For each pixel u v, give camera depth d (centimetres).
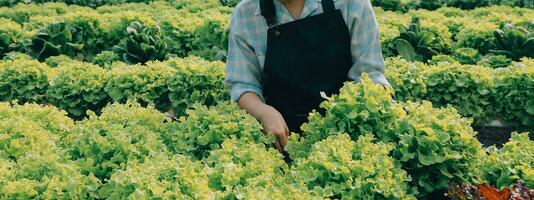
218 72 659
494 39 857
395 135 391
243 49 423
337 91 425
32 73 696
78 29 934
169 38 898
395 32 861
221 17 912
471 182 387
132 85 666
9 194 331
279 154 381
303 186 326
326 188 325
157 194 317
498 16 966
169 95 656
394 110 392
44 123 466
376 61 414
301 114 429
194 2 1294
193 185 325
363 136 381
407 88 659
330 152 358
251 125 399
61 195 338
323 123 394
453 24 973
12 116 466
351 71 420
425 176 385
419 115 402
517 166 373
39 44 894
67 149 396
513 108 660
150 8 1223
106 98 683
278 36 406
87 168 373
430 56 837
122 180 331
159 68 682
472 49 827
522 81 655
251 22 417
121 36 941
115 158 381
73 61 795
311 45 406
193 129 409
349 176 341
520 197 332
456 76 679
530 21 905
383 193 338
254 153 367
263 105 413
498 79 666
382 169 348
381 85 400
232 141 387
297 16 409
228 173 338
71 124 474
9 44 923
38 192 340
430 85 675
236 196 309
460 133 389
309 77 415
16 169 364
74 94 673
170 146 413
